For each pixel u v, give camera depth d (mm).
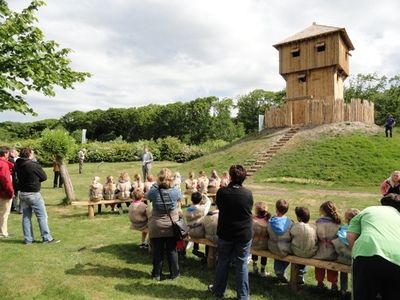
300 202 14125
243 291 5066
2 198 8336
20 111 7836
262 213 6152
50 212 11789
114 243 8016
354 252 3818
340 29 27281
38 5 8688
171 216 5902
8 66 7945
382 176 19391
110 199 11453
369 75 62781
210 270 6457
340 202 14141
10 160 10711
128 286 5594
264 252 5922
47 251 7246
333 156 21844
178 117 79250
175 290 5508
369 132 24609
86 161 40281
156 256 5980
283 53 30266
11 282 5586
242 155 25094
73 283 5594
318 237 5539
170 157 41750
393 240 3697
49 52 9000
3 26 7891
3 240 8086
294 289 5645
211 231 6387
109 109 85875
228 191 5215
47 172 27828
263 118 33688
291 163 21875
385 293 3727
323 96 28594
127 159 41500
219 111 79812
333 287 5617
